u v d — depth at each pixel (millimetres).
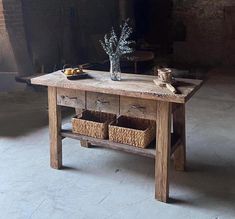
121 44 2766
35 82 2826
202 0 7195
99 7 7367
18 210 2430
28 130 3865
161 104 2410
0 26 5250
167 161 2465
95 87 2551
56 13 6305
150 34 8297
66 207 2461
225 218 2324
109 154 3266
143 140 2580
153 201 2527
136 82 2664
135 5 8141
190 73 6621
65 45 6641
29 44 5785
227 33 7160
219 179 2809
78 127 2881
